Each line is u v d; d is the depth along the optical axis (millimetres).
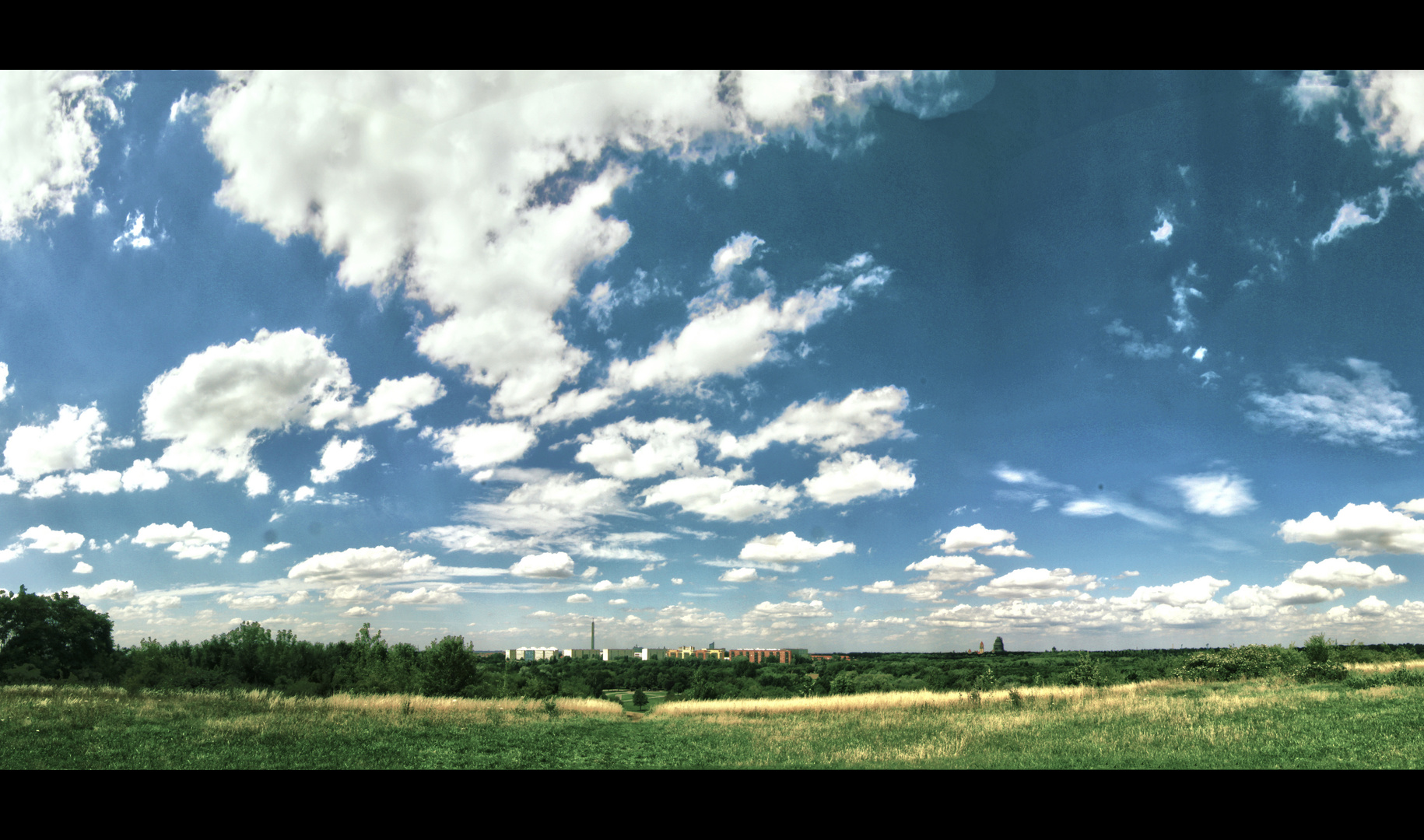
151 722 20609
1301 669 32906
